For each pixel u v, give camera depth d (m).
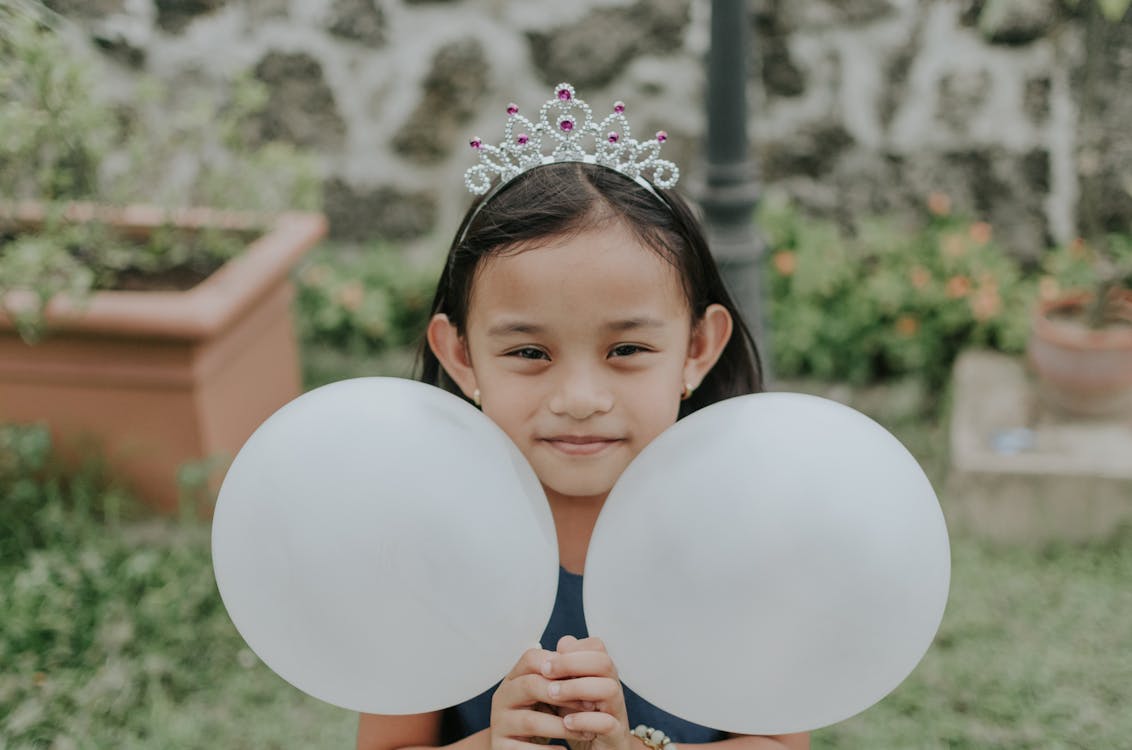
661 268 1.12
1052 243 4.04
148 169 3.97
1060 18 3.78
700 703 0.96
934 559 0.93
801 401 0.99
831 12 3.92
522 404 1.11
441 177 4.31
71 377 3.08
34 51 2.83
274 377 3.56
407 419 0.96
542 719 1.05
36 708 2.42
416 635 0.92
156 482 3.19
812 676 0.91
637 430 1.12
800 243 4.04
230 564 0.96
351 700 0.99
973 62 3.90
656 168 1.31
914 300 3.90
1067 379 3.30
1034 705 2.49
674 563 0.91
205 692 2.56
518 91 4.18
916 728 2.44
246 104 3.58
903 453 0.98
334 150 4.27
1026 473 3.08
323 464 0.93
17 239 3.34
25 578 2.67
